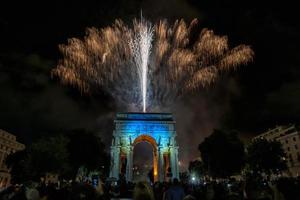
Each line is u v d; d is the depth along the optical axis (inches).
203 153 3476.9
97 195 645.3
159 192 909.8
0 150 5167.3
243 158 3371.1
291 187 492.4
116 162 3117.6
